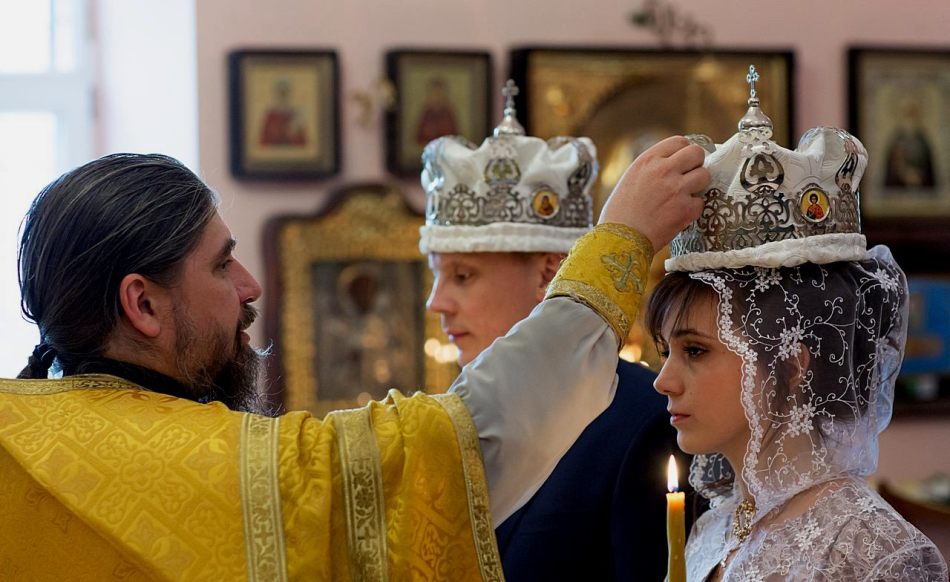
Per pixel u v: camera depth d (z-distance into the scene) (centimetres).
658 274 465
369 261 489
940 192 527
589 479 213
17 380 164
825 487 164
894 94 521
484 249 230
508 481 161
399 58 482
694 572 184
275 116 478
